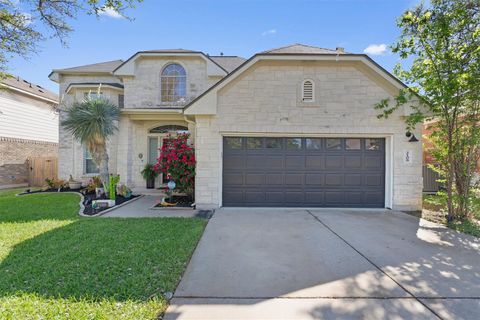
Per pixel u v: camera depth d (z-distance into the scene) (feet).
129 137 41.86
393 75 28.63
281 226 22.53
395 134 29.50
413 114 26.43
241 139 30.50
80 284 11.94
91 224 22.34
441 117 25.13
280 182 30.42
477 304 10.85
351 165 30.32
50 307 10.16
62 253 15.60
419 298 11.28
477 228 21.61
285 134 30.12
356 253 16.34
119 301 10.64
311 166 30.45
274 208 29.94
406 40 23.34
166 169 32.53
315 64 29.81
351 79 29.73
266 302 10.90
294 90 29.89
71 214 26.66
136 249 16.26
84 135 34.50
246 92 29.76
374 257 15.71
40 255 15.34
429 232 20.95
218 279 12.81
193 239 18.39
